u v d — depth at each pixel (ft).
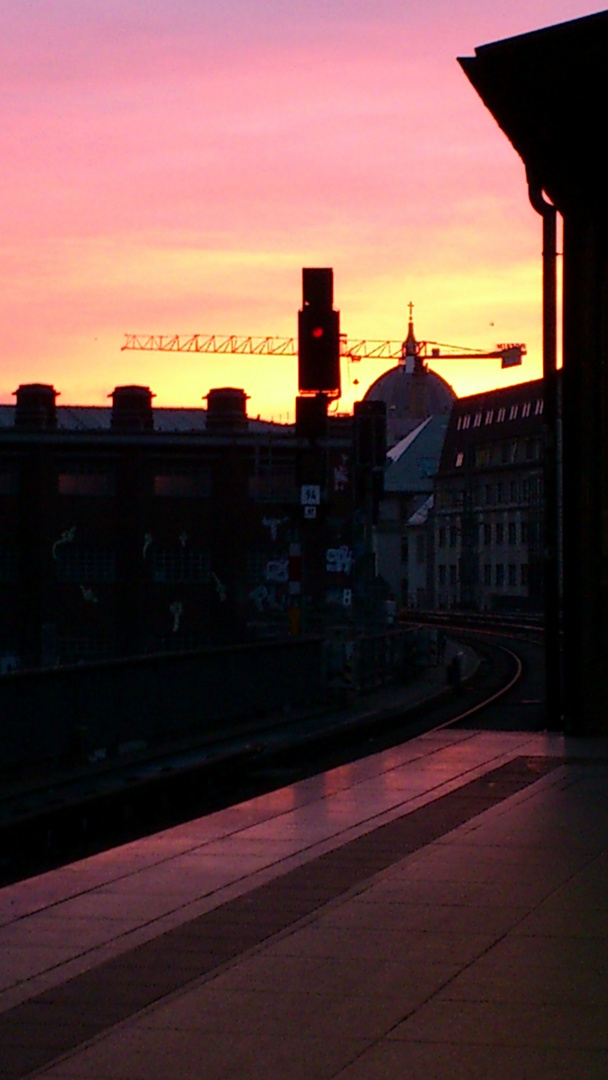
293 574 102.53
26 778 58.03
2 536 268.82
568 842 42.19
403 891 35.99
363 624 135.33
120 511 270.67
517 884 36.55
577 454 70.38
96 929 32.76
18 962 29.91
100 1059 23.43
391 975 28.25
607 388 72.38
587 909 33.73
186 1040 24.34
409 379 596.70
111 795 49.65
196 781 56.34
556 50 65.31
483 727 77.10
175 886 37.24
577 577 70.18
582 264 70.23
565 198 69.56
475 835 43.55
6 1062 23.49
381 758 62.64
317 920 33.12
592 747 65.51
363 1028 24.81
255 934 31.96
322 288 86.02
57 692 60.90
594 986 27.25
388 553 477.77
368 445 135.95
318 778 57.00
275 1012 25.88
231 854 41.50
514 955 29.63
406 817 47.21
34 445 268.41
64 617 269.64
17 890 37.09
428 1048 23.62
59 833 46.39
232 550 270.26
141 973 28.96
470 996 26.68
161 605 271.90
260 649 83.30
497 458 404.98
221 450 271.69
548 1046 23.61
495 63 65.77
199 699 75.20
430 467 484.74
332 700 92.22
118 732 66.18
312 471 99.71
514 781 54.90
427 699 96.84
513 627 248.52
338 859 40.34
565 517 70.69
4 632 268.82
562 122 66.74
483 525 407.03
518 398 404.98
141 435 270.67
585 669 70.38
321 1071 22.62
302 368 86.74
